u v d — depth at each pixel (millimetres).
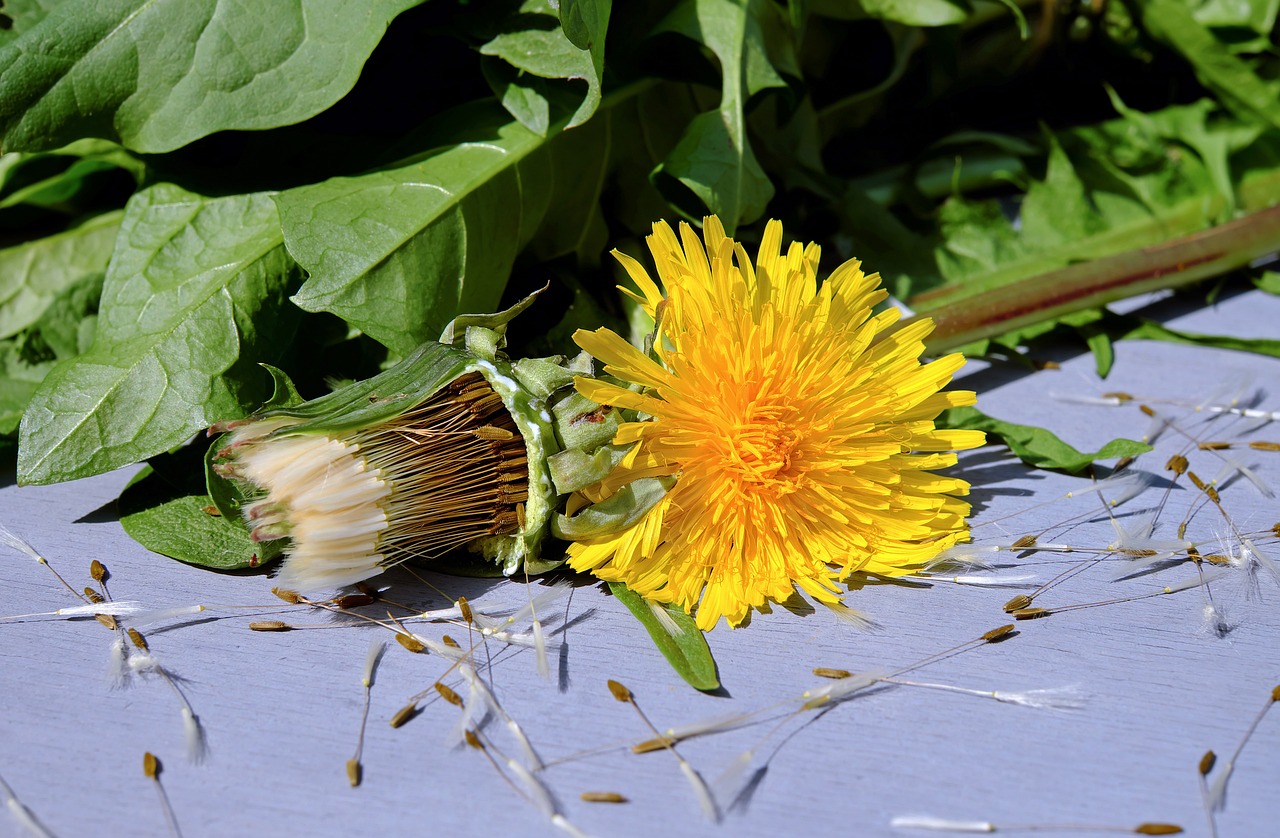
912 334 269
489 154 288
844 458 262
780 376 262
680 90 313
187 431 275
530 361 259
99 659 257
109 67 281
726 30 298
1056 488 287
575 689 254
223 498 266
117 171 328
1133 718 251
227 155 303
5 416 294
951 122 404
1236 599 268
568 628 262
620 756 246
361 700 252
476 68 314
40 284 313
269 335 283
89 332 305
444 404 258
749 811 241
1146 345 328
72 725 249
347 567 255
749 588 259
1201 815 241
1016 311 313
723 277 262
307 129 303
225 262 284
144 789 242
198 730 249
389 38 304
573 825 240
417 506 256
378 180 283
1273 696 253
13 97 277
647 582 258
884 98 392
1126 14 383
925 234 349
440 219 281
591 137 301
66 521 280
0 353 302
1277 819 241
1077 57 409
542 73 282
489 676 255
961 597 268
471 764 246
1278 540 277
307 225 276
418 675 256
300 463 250
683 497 260
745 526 261
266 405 270
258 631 261
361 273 275
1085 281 318
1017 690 254
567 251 305
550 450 256
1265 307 340
